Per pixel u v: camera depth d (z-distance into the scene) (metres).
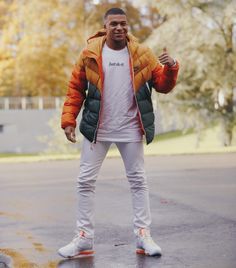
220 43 26.98
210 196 9.25
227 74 27.14
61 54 47.25
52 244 5.96
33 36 46.97
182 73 27.27
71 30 47.72
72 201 9.31
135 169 5.28
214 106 28.47
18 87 48.91
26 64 47.03
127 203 8.77
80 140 25.25
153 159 17.91
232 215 7.39
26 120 43.28
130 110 5.18
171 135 41.09
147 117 5.18
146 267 4.85
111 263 5.01
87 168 5.25
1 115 43.25
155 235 6.16
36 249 5.71
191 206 8.20
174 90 27.58
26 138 43.31
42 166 16.91
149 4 27.52
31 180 12.82
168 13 27.25
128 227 6.76
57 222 7.34
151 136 5.21
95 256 5.28
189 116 28.36
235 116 28.52
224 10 26.20
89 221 5.30
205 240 5.86
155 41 27.44
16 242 6.09
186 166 14.95
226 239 5.90
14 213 8.13
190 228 6.54
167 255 5.24
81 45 46.91
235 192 9.71
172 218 7.23
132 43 5.08
